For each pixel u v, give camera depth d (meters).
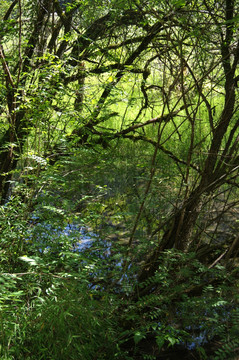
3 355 2.44
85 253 3.58
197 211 3.87
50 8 4.66
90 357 2.81
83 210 5.10
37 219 4.00
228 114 3.88
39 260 2.74
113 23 4.94
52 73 4.00
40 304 2.81
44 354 2.59
